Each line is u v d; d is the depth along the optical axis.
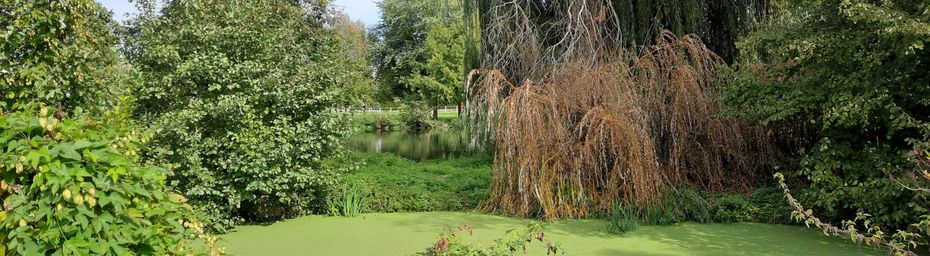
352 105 8.31
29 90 3.78
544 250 5.72
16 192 2.52
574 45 9.43
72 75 4.11
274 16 7.70
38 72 3.79
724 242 6.08
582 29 9.40
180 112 6.53
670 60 8.21
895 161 5.65
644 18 9.96
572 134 7.62
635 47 9.67
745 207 7.22
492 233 6.64
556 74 8.25
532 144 7.36
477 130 9.20
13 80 3.76
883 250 5.62
